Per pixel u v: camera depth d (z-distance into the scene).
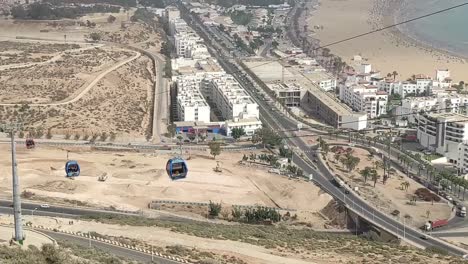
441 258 192.50
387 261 176.62
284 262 164.75
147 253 158.25
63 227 189.88
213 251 171.12
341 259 174.88
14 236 139.75
